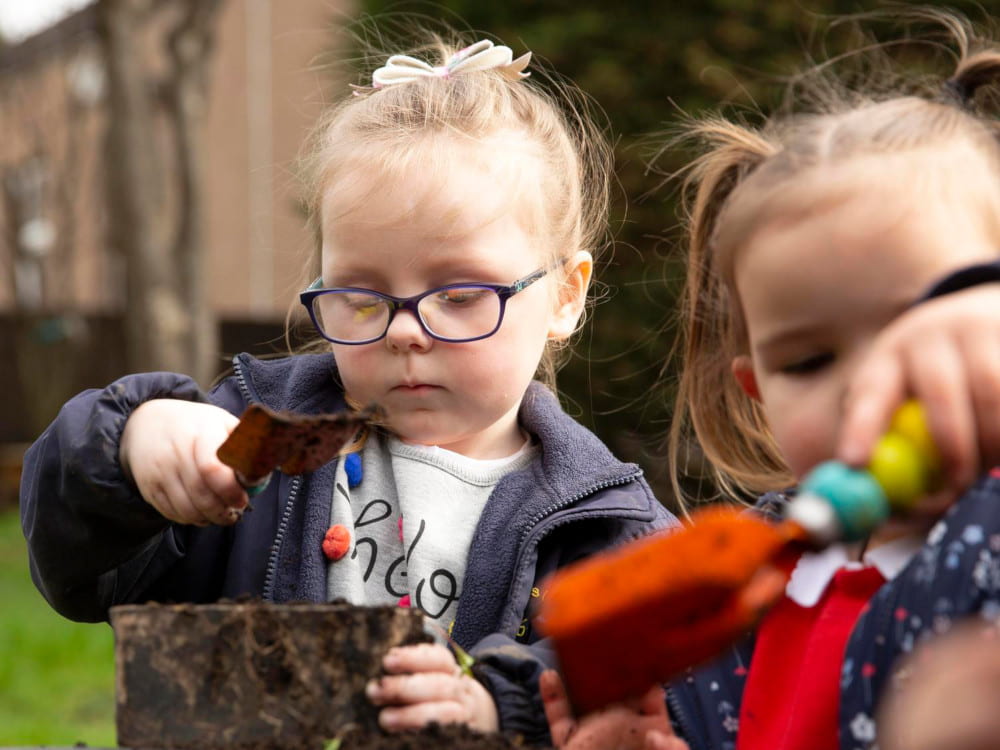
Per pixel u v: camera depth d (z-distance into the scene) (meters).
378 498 1.80
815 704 1.19
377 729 1.12
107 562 1.55
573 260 2.00
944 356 0.90
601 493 1.78
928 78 2.04
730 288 1.37
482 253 1.74
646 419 5.52
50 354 13.27
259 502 1.77
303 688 1.12
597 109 5.79
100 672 5.48
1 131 16.23
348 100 2.19
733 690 1.34
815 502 0.87
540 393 1.95
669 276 5.60
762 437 1.66
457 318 1.72
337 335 1.75
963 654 0.69
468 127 1.86
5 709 4.82
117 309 14.99
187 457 1.38
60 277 14.91
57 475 1.51
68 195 15.42
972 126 1.26
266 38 14.81
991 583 0.98
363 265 1.73
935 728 0.66
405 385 1.72
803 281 1.12
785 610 1.29
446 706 1.14
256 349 13.01
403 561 1.75
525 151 1.90
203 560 1.76
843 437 0.91
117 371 13.33
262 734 1.11
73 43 14.90
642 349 5.63
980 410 0.90
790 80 2.00
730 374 1.66
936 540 1.04
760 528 0.88
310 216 2.08
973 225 1.13
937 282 0.99
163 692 1.12
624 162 5.72
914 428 0.90
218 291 14.84
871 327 1.11
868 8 5.60
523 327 1.78
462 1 6.14
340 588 1.72
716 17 5.74
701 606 0.88
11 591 7.56
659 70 5.77
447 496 1.78
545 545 1.76
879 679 1.09
